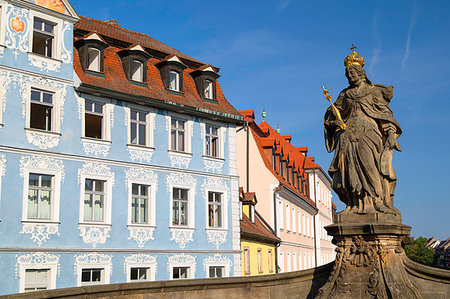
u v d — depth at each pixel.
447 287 9.84
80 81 26.14
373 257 9.95
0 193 23.52
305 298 11.44
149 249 28.41
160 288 11.72
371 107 10.47
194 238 30.58
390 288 9.57
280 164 48.28
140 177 28.55
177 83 31.44
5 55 24.22
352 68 10.60
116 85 27.88
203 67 32.69
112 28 32.94
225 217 32.41
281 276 11.66
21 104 24.53
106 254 26.69
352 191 10.38
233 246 32.47
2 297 9.91
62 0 26.16
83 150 26.42
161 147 29.70
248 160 44.78
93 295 11.02
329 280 10.28
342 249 10.30
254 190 44.31
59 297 10.55
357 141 10.43
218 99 33.56
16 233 23.75
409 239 10.33
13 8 24.66
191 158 31.08
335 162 10.70
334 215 10.52
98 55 27.78
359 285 9.88
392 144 10.20
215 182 32.19
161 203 29.31
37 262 24.20
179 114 30.80
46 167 25.06
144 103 28.88
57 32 26.17
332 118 10.80
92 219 26.61
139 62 29.62
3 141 23.83
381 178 10.30
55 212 25.11
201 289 12.02
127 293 11.47
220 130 33.06
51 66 25.70
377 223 9.85
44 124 25.50
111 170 27.42
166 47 34.47
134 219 28.31
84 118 26.69
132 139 28.73
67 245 25.31
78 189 26.06
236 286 12.02
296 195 49.91
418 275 10.04
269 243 40.62
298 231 52.28
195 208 30.91
